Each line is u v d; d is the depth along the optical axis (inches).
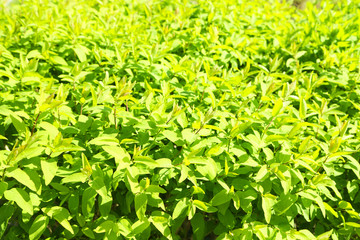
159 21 146.8
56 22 123.1
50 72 114.0
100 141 73.0
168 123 83.2
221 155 83.6
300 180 83.2
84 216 75.7
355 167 87.5
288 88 89.0
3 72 85.7
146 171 75.1
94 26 126.4
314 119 100.2
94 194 72.4
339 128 84.5
